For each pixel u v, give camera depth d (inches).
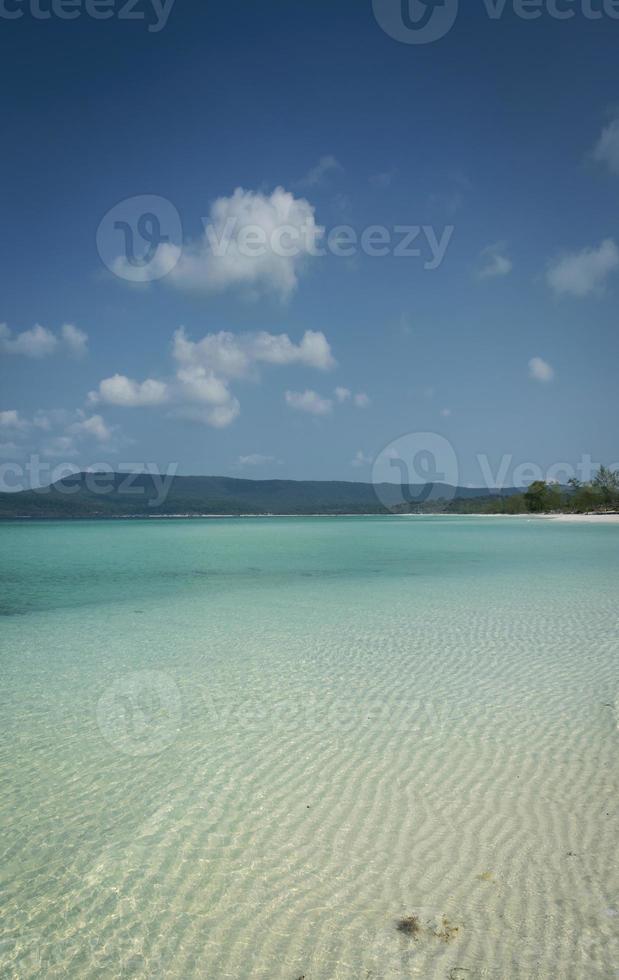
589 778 237.3
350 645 481.7
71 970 143.0
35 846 196.4
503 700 336.5
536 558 1270.9
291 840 197.5
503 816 209.9
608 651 446.3
